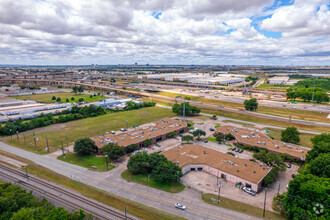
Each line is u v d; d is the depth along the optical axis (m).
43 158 113.19
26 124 162.00
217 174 97.69
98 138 131.00
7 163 106.19
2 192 72.62
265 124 183.75
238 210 73.50
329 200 64.69
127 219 67.94
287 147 122.69
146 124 178.50
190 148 119.88
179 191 84.81
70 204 75.25
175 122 172.12
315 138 117.50
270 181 87.38
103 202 76.69
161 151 121.94
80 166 104.88
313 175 79.69
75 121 187.38
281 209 72.69
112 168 103.19
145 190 85.00
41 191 83.25
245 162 102.75
